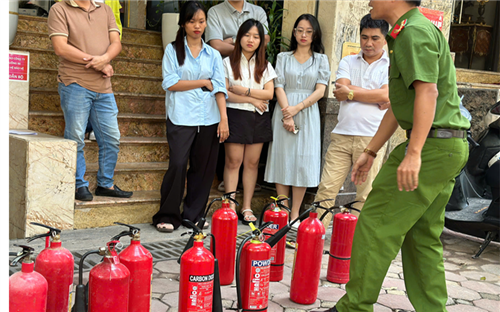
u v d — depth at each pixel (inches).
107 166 166.2
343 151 158.4
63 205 150.3
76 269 121.3
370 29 150.6
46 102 189.8
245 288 96.3
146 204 169.5
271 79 173.6
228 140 170.6
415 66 83.0
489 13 335.3
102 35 159.2
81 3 153.9
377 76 155.6
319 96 174.1
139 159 190.9
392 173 92.8
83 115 157.2
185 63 161.0
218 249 119.3
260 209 197.6
